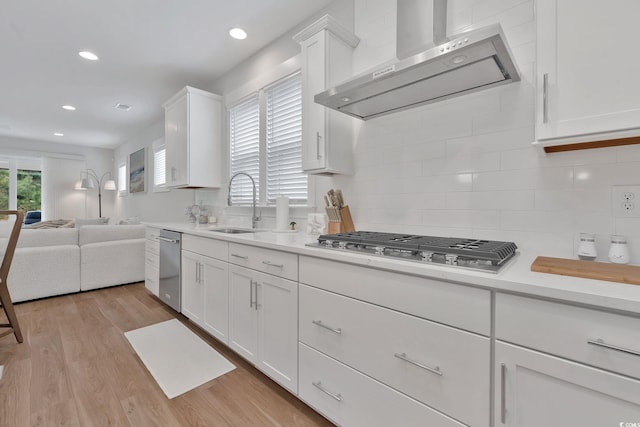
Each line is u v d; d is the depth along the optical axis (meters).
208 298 2.21
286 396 1.61
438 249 1.08
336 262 1.29
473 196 1.50
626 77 0.91
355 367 1.23
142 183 5.64
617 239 1.07
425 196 1.68
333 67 1.91
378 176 1.90
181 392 1.63
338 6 2.17
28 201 6.54
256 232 2.33
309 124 1.97
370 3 1.96
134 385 1.69
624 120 0.91
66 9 2.25
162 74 3.36
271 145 2.74
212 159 3.33
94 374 1.79
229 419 1.44
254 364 1.76
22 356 1.99
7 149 6.15
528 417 0.82
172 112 3.43
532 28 1.34
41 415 1.44
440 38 1.47
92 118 4.91
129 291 3.49
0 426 1.37
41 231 3.22
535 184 1.32
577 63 0.99
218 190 3.48
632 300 0.66
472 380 0.92
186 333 2.38
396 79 1.34
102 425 1.38
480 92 1.48
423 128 1.69
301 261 1.46
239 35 2.62
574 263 1.00
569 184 1.24
